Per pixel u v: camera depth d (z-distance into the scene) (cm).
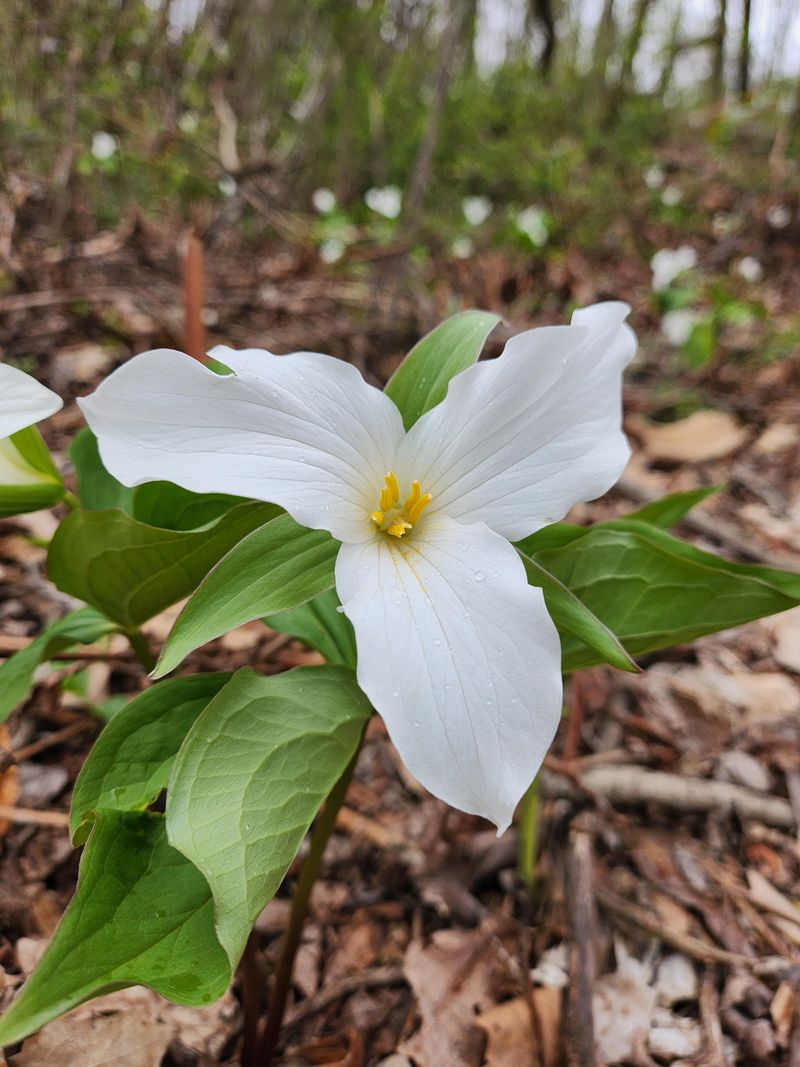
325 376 14
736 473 44
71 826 12
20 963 17
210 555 14
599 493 13
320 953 20
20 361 37
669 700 29
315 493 13
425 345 15
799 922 21
